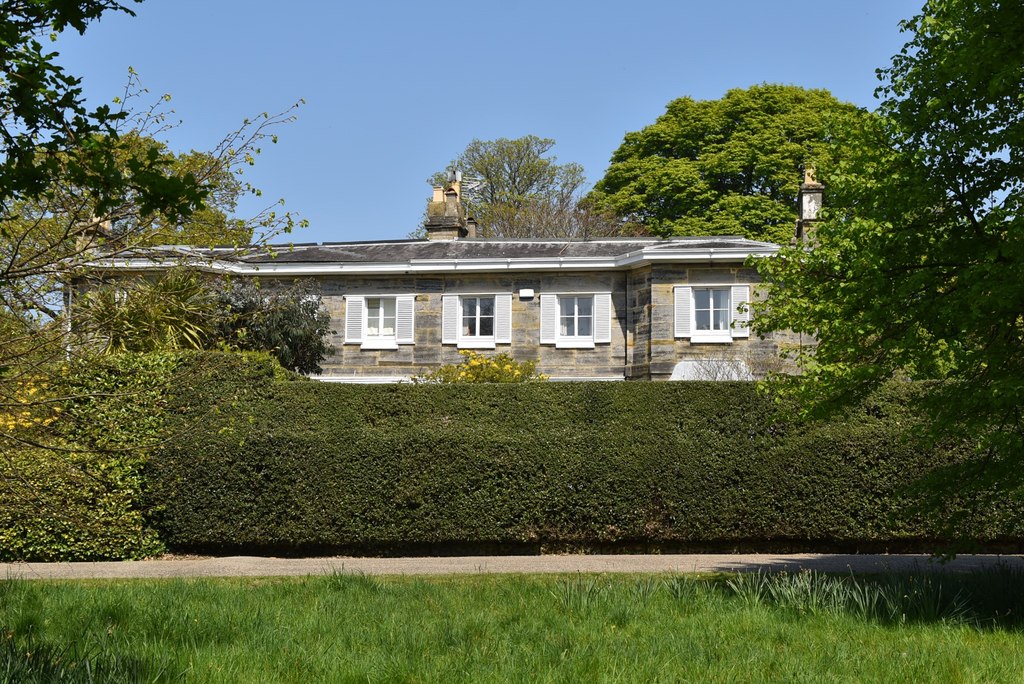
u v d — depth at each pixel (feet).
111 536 46.06
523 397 48.83
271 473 47.03
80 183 16.24
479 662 21.58
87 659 20.44
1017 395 27.02
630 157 149.89
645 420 47.60
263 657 22.17
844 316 32.42
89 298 26.94
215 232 28.76
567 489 46.65
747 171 141.49
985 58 28.35
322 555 47.47
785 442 46.65
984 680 20.89
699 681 20.53
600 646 23.04
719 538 46.37
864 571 39.19
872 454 46.03
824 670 21.58
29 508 34.65
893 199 31.17
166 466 46.98
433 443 47.03
